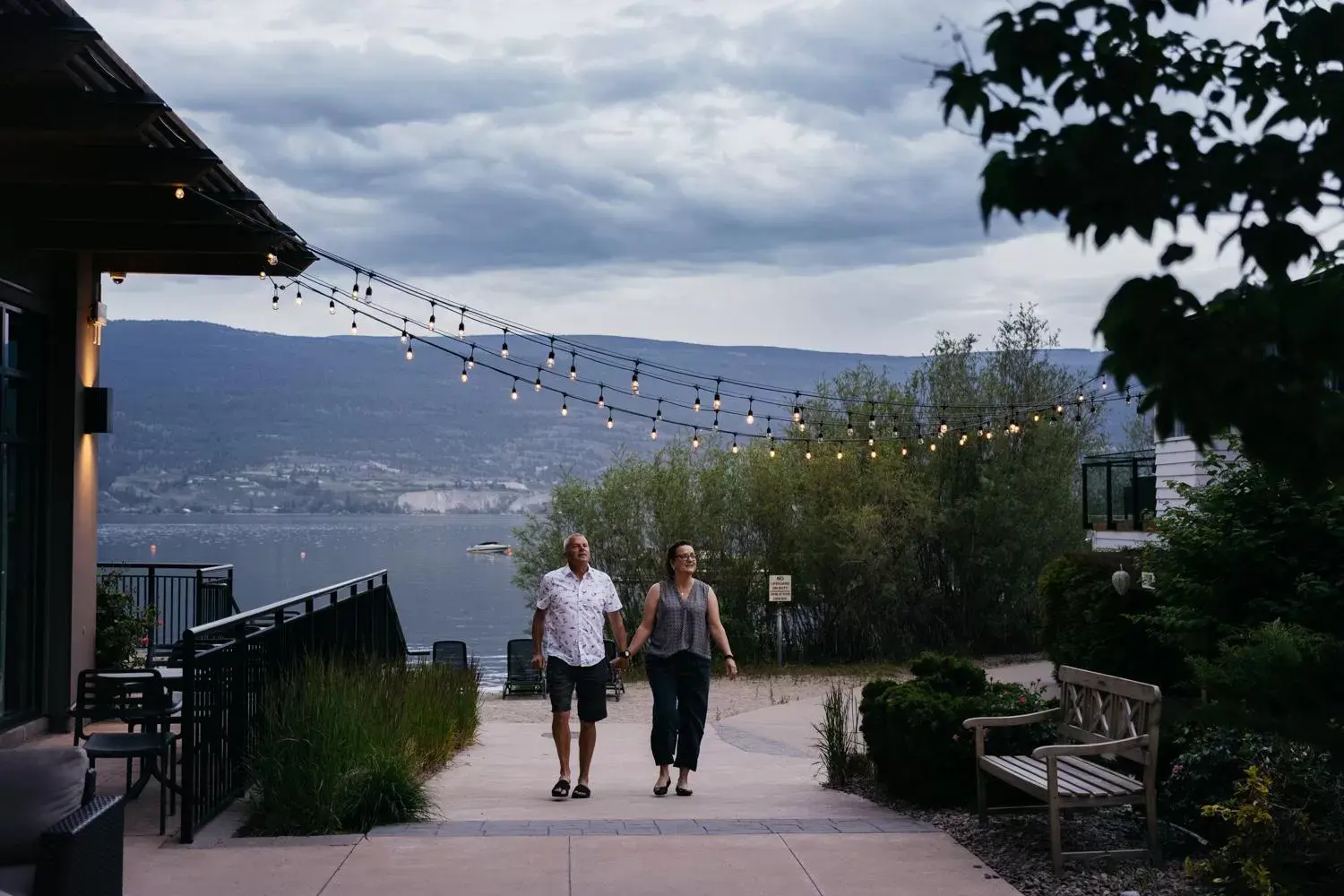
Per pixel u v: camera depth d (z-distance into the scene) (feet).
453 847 19.94
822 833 21.02
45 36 21.38
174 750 23.45
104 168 27.40
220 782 23.08
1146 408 7.23
